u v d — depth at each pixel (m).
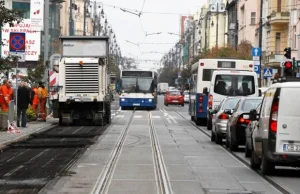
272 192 16.06
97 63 41.16
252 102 26.91
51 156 23.83
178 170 20.33
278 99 18.25
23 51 32.31
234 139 26.17
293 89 18.19
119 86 72.38
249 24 101.38
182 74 143.75
